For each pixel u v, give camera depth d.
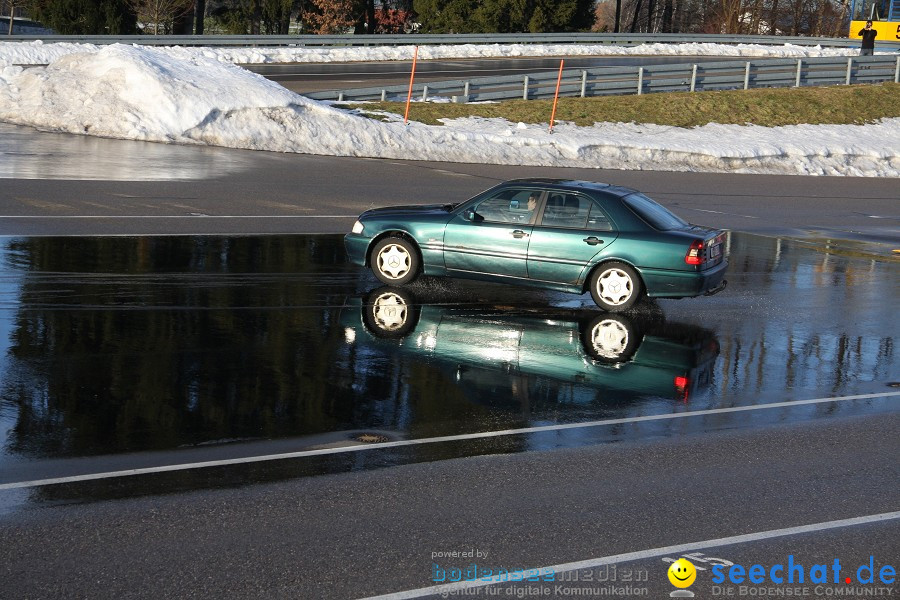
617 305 11.67
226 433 7.10
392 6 78.25
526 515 5.89
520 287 13.03
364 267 13.64
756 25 87.00
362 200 19.95
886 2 50.66
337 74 40.94
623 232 11.55
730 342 10.52
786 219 21.25
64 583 4.85
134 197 18.39
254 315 10.62
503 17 68.44
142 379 8.24
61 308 10.41
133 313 10.38
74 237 14.36
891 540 5.71
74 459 6.47
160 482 6.16
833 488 6.52
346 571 5.08
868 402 8.59
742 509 6.11
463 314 11.27
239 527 5.57
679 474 6.69
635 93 39.41
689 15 99.94
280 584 4.91
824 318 11.83
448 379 8.72
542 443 7.21
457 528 5.67
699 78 40.28
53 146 24.39
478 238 11.99
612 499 6.20
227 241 14.81
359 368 8.91
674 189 25.59
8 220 15.36
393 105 34.00
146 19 63.34
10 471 6.22
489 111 34.88
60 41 42.56
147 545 5.29
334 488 6.20
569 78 38.25
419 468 6.61
